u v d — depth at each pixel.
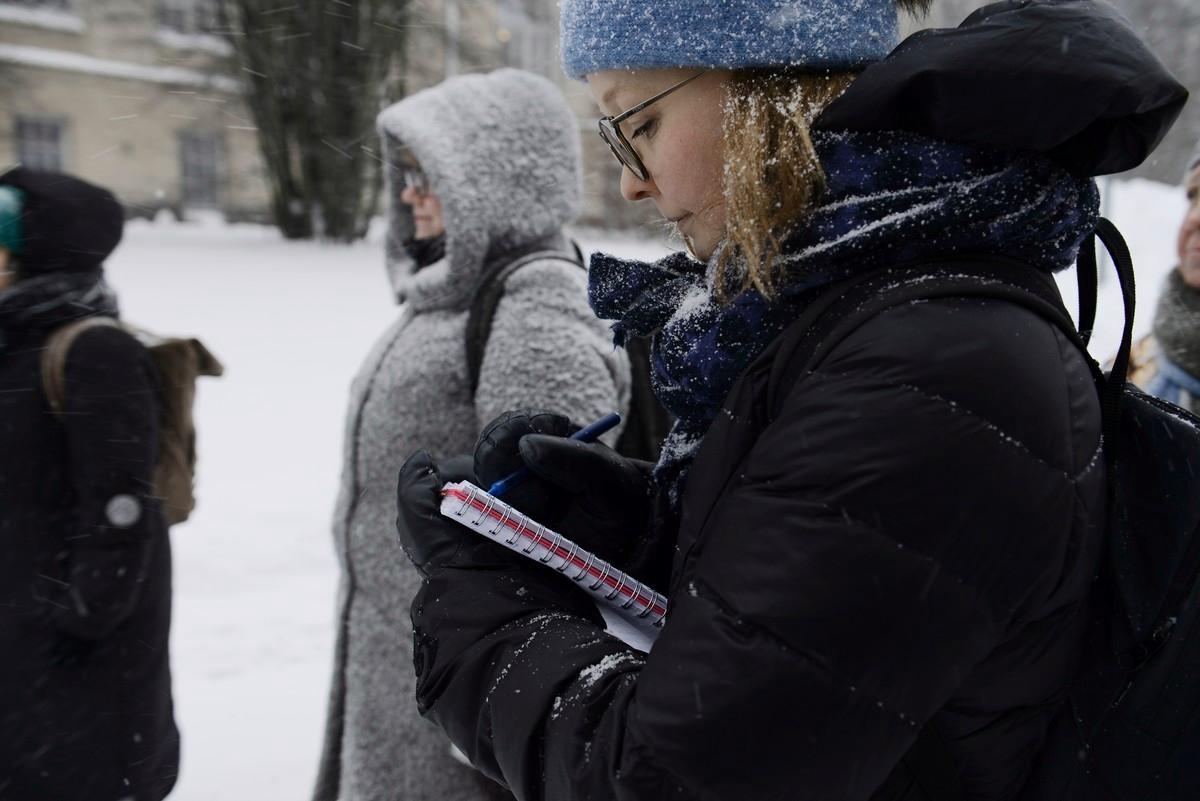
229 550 4.36
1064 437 0.69
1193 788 0.75
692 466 0.86
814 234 0.77
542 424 1.09
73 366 1.57
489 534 0.94
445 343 1.77
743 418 0.79
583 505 1.04
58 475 1.58
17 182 1.66
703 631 0.70
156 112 20.88
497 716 0.83
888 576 0.65
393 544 1.79
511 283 1.71
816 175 0.77
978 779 0.77
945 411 0.66
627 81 0.88
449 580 0.95
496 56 16.59
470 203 1.75
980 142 0.72
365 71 13.96
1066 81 0.68
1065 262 0.81
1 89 20.86
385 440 1.80
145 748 1.66
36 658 1.54
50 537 1.55
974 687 0.72
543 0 17.92
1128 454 0.81
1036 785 0.81
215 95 16.39
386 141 2.05
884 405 0.67
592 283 1.00
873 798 0.75
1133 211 13.09
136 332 1.83
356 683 1.85
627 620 1.00
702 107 0.85
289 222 16.31
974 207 0.73
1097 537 0.74
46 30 21.23
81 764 1.58
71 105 21.50
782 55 0.79
